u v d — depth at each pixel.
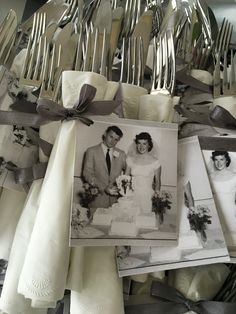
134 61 0.42
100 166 0.33
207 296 0.38
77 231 0.31
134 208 0.33
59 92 0.38
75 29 0.48
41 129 0.37
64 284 0.32
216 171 0.36
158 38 0.45
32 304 0.33
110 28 0.43
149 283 0.39
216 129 0.38
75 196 0.32
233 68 0.43
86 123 0.33
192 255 0.34
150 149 0.35
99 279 0.34
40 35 0.46
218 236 0.34
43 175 0.36
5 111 0.36
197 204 0.35
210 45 0.51
